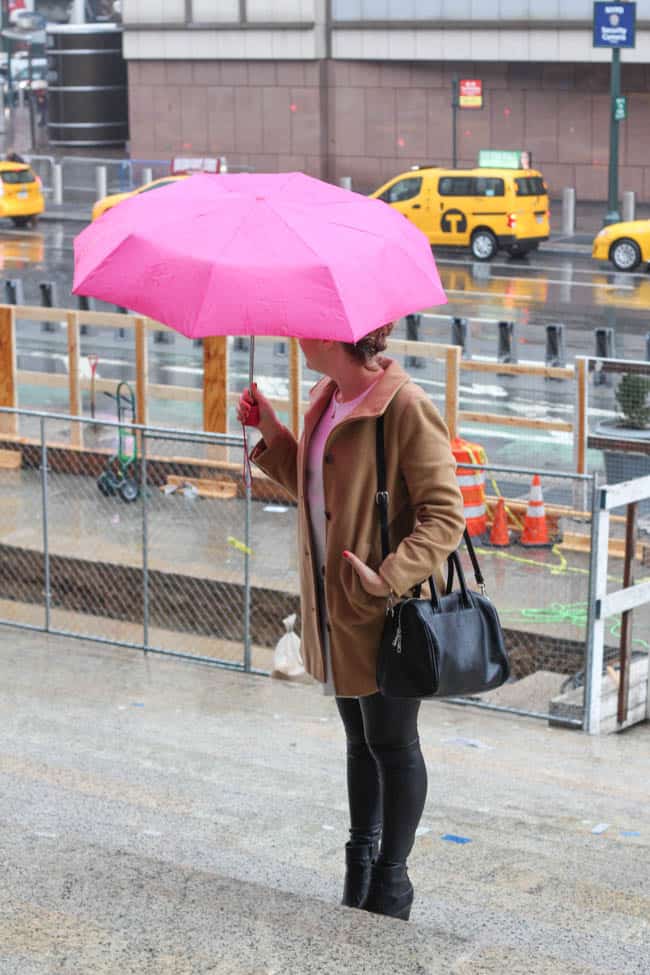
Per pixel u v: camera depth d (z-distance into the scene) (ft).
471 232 142.92
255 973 13.23
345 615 16.38
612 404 83.35
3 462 69.56
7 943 13.79
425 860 23.17
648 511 59.47
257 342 96.94
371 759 17.89
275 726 38.63
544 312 115.24
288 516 61.98
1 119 258.78
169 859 21.13
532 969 13.44
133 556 56.39
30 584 57.57
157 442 69.72
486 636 16.28
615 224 142.51
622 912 20.79
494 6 180.55
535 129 185.47
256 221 15.15
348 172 197.26
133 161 191.52
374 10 188.96
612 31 144.66
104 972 13.20
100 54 233.76
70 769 29.53
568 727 40.16
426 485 15.96
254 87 199.00
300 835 23.97
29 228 167.22
